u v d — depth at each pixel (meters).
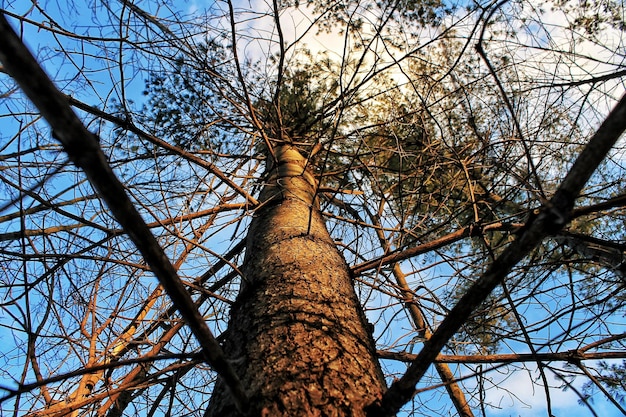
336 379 1.34
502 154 2.97
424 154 3.42
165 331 2.73
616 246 2.29
